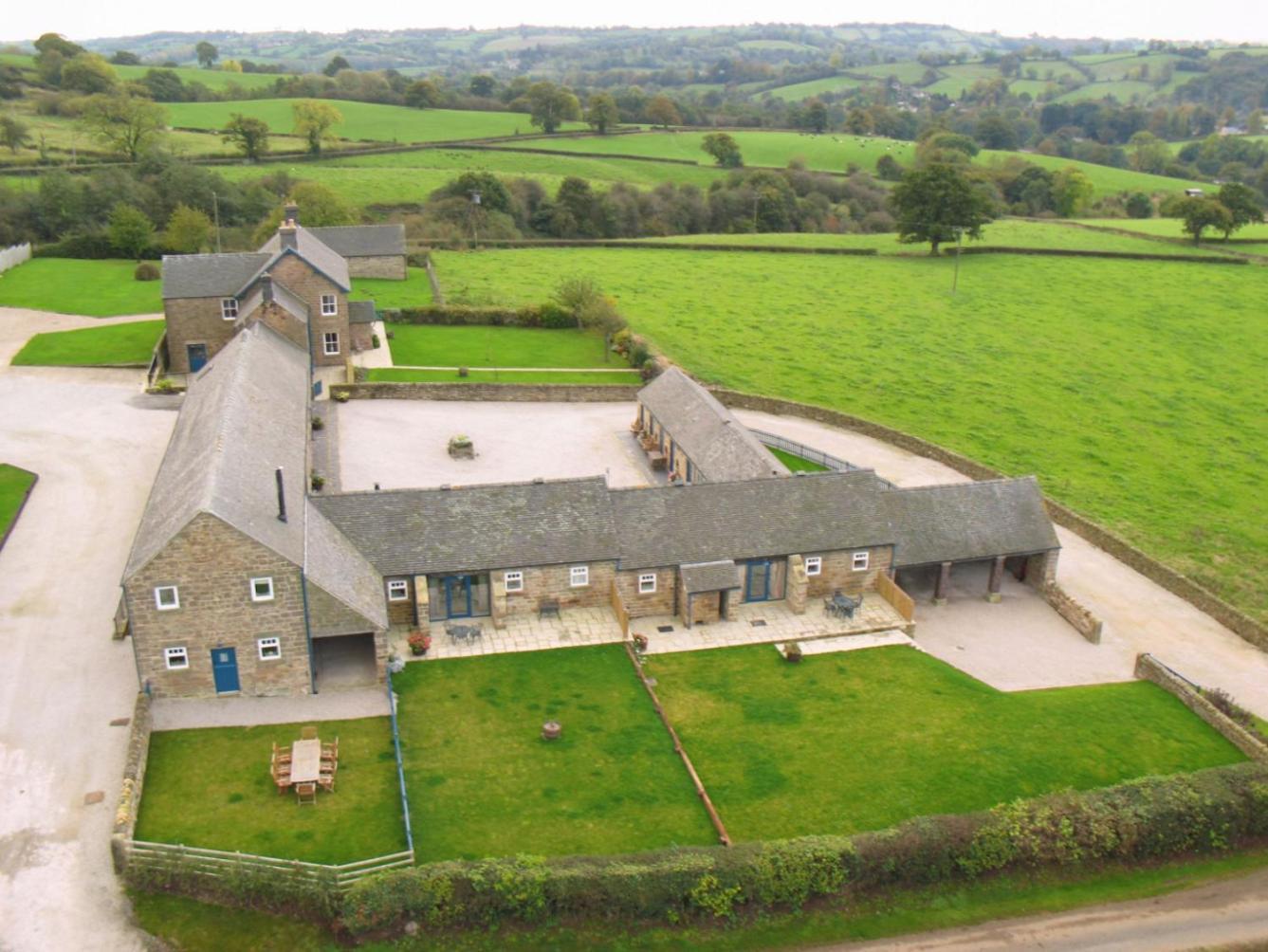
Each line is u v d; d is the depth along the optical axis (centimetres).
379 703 4159
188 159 15912
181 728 3900
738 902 3195
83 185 12938
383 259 11444
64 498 5662
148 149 14900
